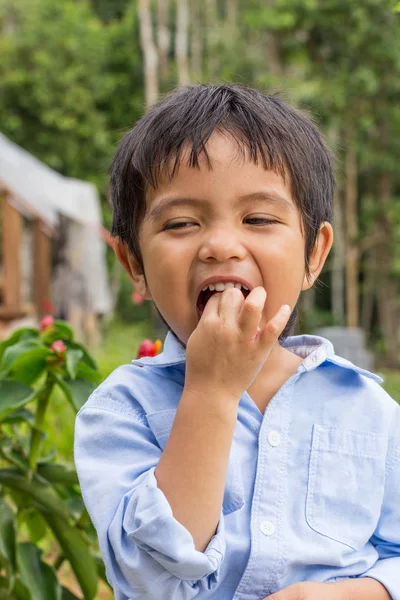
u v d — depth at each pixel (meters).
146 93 14.16
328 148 1.46
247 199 1.22
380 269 14.72
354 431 1.35
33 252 8.84
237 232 1.22
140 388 1.32
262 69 15.09
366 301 15.77
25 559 1.87
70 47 15.12
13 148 8.93
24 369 1.87
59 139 15.05
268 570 1.22
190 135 1.24
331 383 1.39
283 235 1.25
